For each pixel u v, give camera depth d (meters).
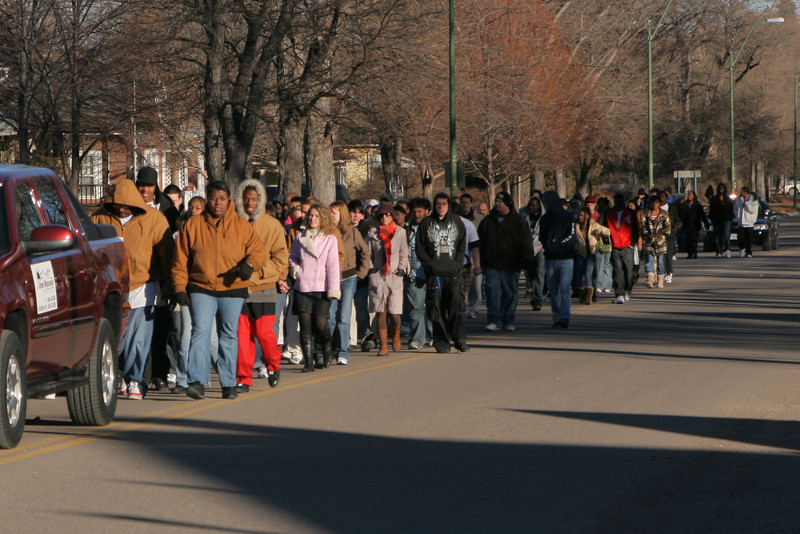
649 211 46.59
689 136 127.81
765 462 14.65
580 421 17.64
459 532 11.36
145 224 20.70
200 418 18.47
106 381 18.09
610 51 96.94
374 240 27.23
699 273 55.06
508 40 75.00
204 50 43.34
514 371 23.70
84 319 17.16
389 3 46.72
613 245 40.28
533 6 80.19
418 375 23.33
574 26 91.56
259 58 45.09
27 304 15.41
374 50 46.16
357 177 110.44
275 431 17.09
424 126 61.62
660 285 46.97
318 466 14.54
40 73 55.66
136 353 20.78
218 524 11.64
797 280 50.06
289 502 12.62
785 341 28.84
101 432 17.25
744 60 134.50
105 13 54.78
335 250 24.14
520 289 49.59
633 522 11.74
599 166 127.94
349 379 22.94
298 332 26.47
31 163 62.75
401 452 15.39
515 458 14.95
